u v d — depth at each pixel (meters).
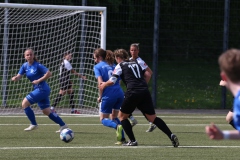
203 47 64.88
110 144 32.75
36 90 36.53
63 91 53.34
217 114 58.53
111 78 31.30
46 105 36.75
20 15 54.09
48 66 58.81
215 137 11.51
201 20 64.06
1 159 26.44
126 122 31.83
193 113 59.25
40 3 60.50
